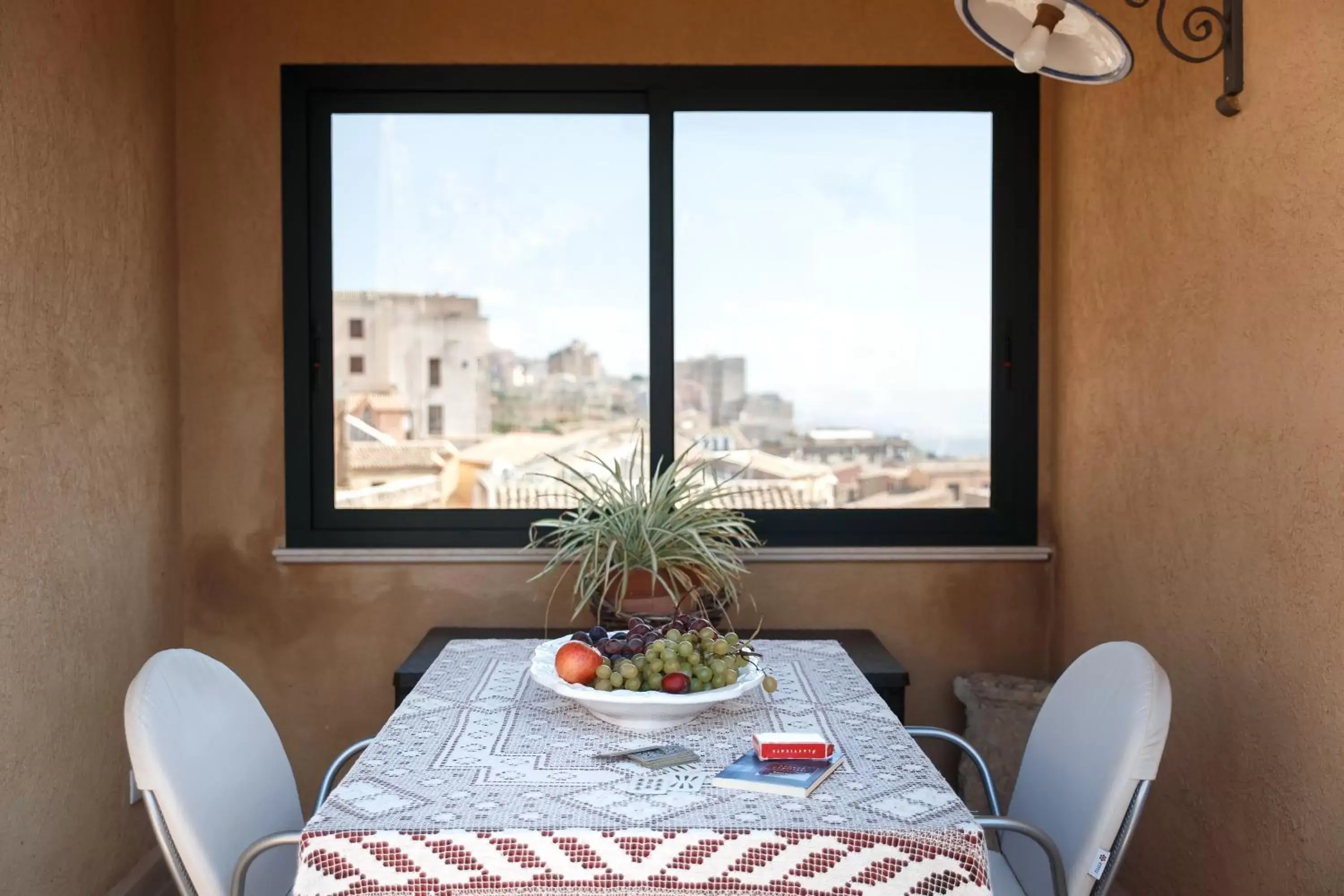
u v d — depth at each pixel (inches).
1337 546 73.5
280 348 123.0
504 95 124.0
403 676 102.3
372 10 122.1
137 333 110.8
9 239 86.9
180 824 63.6
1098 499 112.2
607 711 72.0
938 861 54.7
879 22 123.2
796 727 74.0
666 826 55.4
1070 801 72.2
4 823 86.0
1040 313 125.3
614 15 122.9
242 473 122.9
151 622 113.9
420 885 54.8
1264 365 82.0
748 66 123.3
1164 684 68.0
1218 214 88.5
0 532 85.4
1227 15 84.7
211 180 121.9
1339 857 73.3
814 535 126.0
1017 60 66.4
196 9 121.3
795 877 55.0
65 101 96.2
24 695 88.9
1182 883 94.2
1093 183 113.3
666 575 102.7
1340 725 73.2
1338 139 73.0
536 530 124.2
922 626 125.0
